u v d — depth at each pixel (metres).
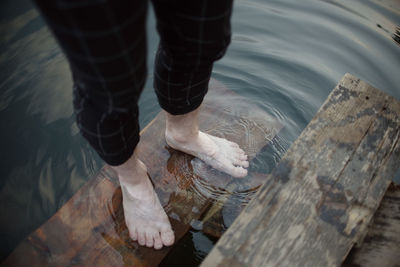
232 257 1.02
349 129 1.34
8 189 1.76
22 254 1.41
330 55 2.54
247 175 1.74
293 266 1.01
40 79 2.32
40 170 1.84
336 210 1.13
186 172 1.72
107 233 1.49
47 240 1.45
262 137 1.95
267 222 1.10
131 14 0.69
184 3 0.89
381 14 2.86
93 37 0.67
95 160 1.91
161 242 1.46
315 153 1.27
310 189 1.18
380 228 1.22
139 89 0.90
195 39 0.98
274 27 2.76
